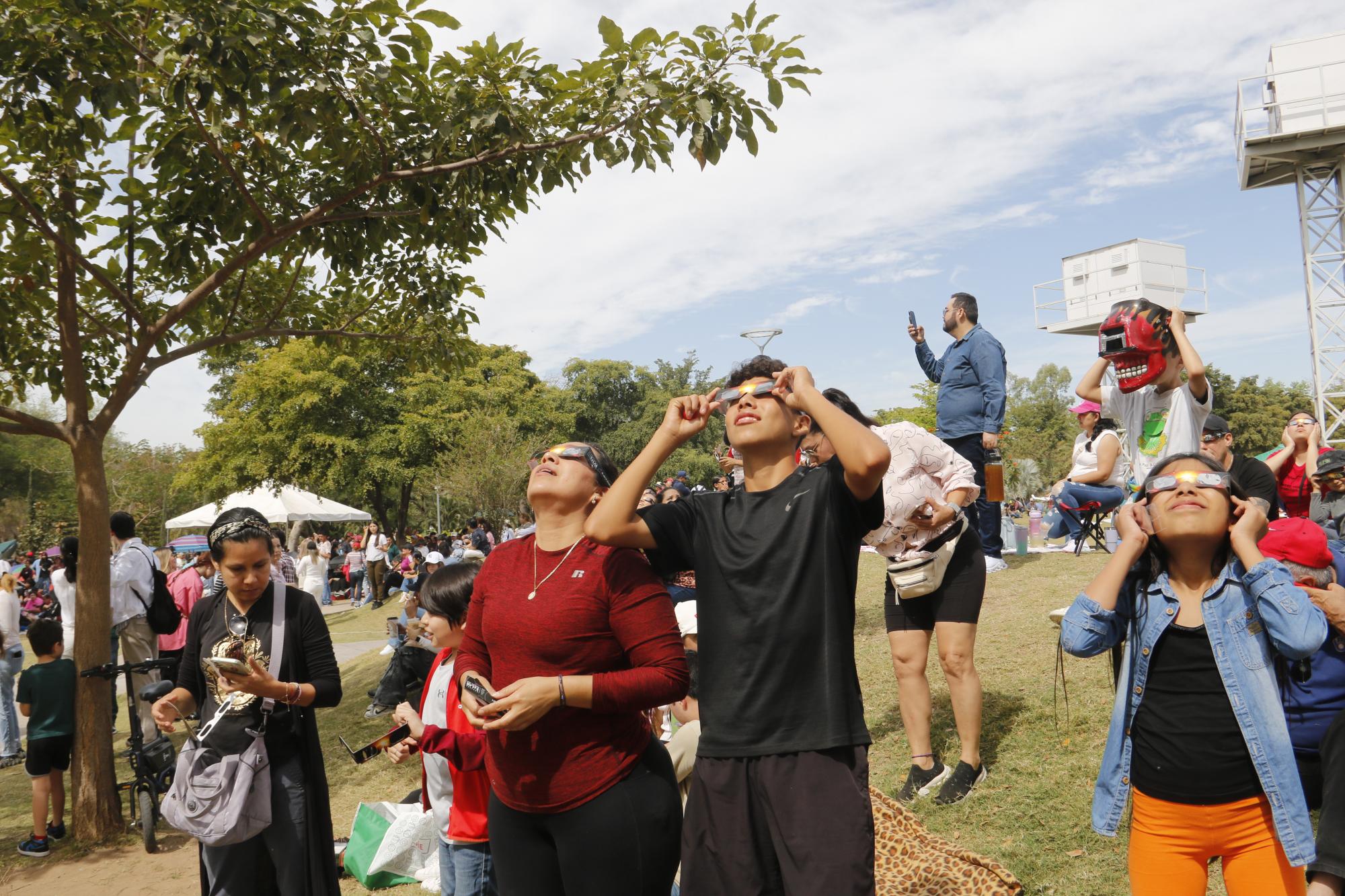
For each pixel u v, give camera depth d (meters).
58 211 6.31
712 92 5.90
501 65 6.48
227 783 3.37
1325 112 21.98
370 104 6.57
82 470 6.96
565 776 2.48
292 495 29.72
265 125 6.52
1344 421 22.30
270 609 3.65
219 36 5.42
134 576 8.14
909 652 4.81
